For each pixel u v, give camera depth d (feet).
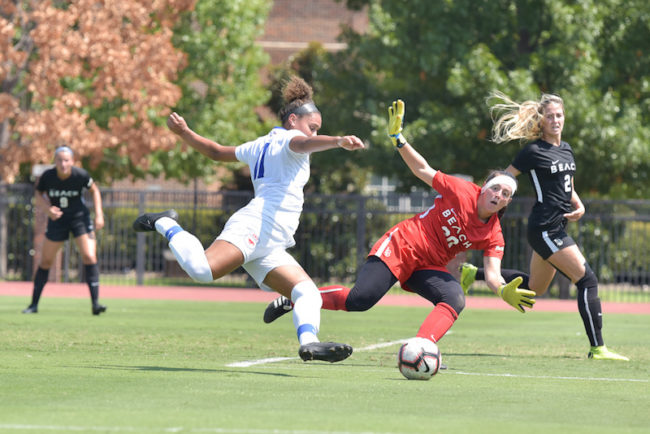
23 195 319.06
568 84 289.12
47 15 278.05
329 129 344.90
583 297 115.03
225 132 353.51
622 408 68.49
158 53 293.84
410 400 70.13
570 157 117.29
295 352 113.60
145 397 68.74
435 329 87.51
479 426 58.13
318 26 549.95
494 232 91.04
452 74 295.48
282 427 56.08
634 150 289.74
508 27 305.53
